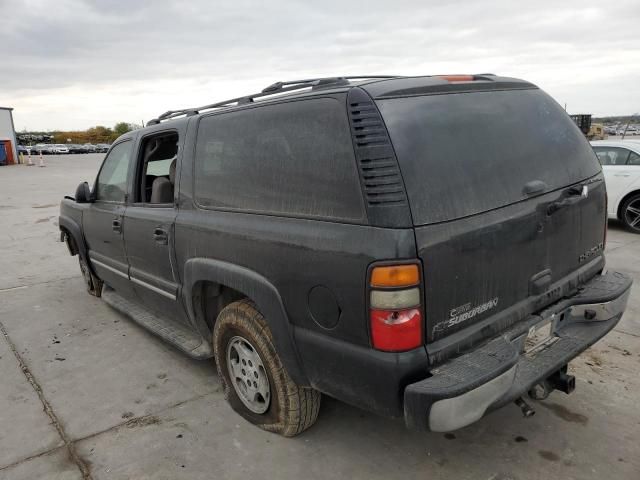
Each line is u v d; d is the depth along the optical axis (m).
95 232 4.61
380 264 1.95
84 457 2.78
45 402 3.39
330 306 2.18
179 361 3.96
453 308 2.10
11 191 17.81
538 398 2.62
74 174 26.03
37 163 38.09
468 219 2.12
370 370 2.07
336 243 2.11
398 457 2.68
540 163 2.54
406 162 2.01
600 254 3.13
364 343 2.08
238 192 2.73
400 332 1.96
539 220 2.45
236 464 2.67
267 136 2.55
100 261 4.70
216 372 3.75
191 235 3.04
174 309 3.54
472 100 2.42
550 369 2.38
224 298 3.16
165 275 3.53
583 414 2.98
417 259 1.94
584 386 3.29
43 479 2.62
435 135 2.15
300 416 2.73
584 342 2.62
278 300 2.43
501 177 2.31
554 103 2.96
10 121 38.53
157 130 3.65
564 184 2.65
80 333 4.61
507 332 2.35
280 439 2.87
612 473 2.50
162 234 3.36
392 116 2.08
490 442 2.77
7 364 4.00
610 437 2.77
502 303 2.33
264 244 2.47
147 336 4.48
